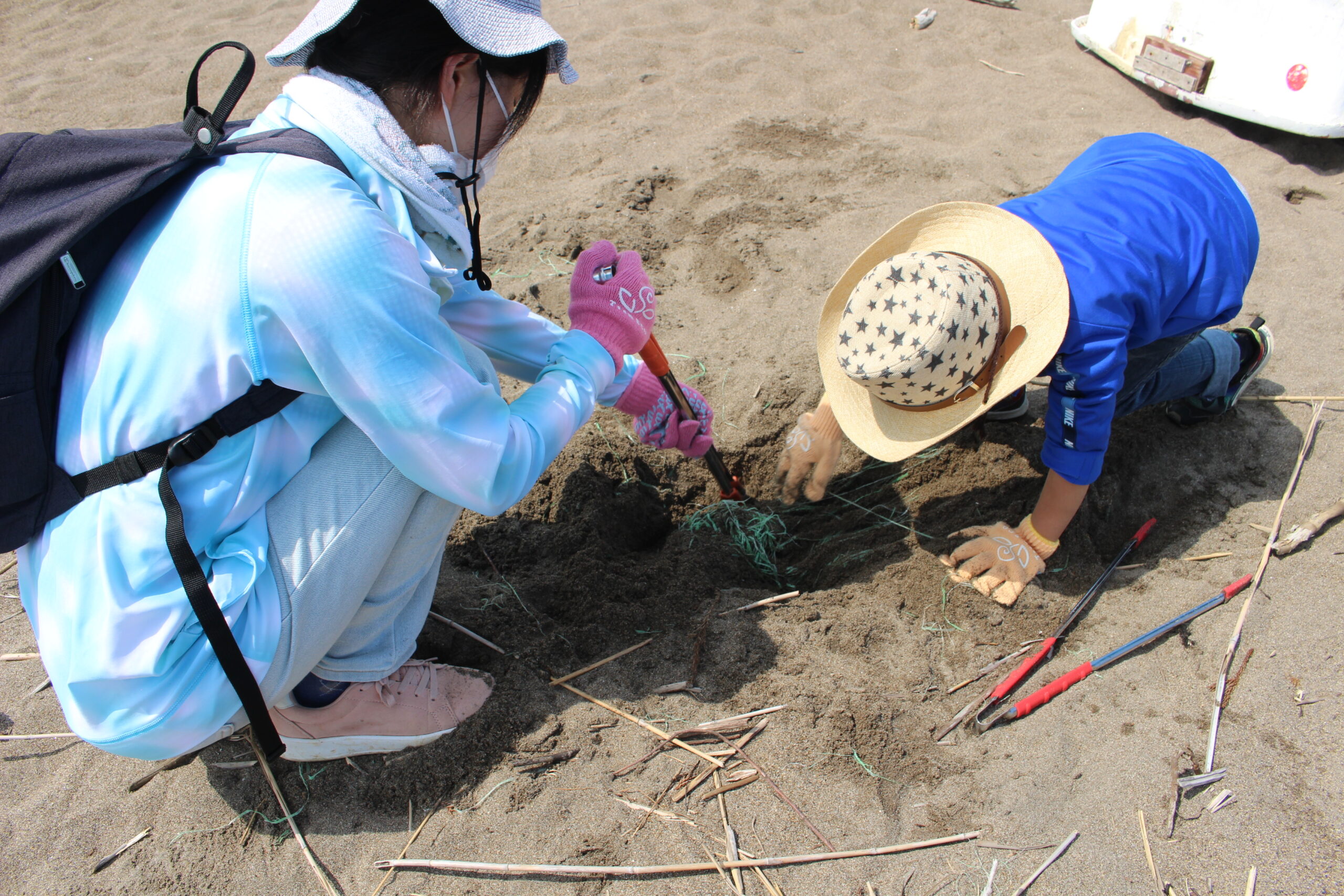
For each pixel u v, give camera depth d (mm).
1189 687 1987
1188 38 4172
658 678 2055
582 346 1756
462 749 1874
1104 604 2221
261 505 1546
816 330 3141
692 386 2957
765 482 2768
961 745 1924
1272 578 2191
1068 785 1828
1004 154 4059
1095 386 1942
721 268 3484
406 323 1391
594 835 1758
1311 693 1934
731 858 1704
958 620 2186
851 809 1801
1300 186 3688
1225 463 2545
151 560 1431
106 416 1399
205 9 6000
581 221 3738
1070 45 4969
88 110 4836
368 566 1614
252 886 1708
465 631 2115
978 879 1679
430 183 1487
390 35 1391
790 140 4270
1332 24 3619
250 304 1329
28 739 1966
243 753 1899
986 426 2707
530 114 1577
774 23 5336
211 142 1380
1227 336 2516
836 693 2002
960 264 1926
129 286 1366
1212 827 1731
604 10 5582
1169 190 2139
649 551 2588
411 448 1475
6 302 1273
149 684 1448
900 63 4906
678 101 4633
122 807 1837
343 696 1796
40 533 1466
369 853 1745
